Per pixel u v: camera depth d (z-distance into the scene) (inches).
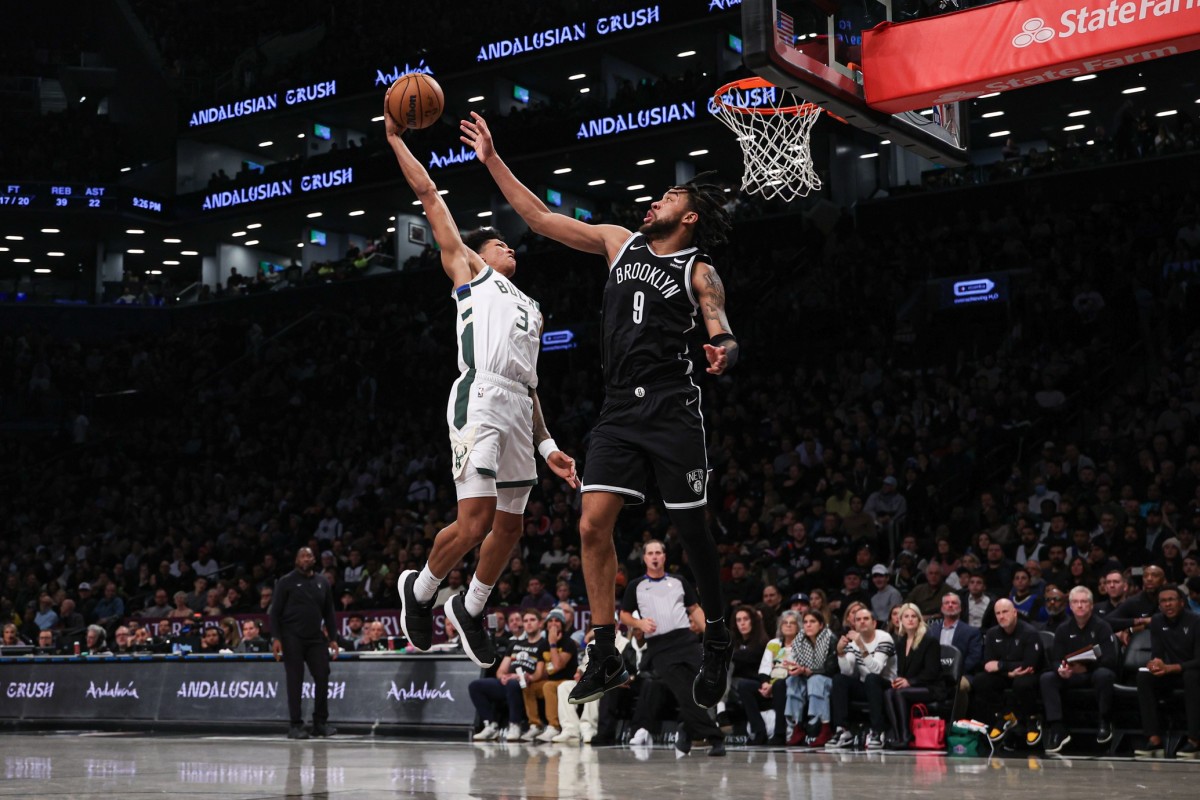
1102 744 355.6
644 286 141.4
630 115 1022.4
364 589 620.4
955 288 788.6
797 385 754.8
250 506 849.5
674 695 375.9
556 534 634.8
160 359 1142.3
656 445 137.6
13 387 1117.1
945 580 475.8
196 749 320.5
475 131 159.0
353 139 1301.7
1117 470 542.0
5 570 817.5
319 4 1336.1
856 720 394.9
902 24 321.7
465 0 1238.3
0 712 534.6
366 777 210.5
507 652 420.5
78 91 1421.0
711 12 1030.4
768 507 600.4
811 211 935.7
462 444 167.0
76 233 1253.1
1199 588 380.2
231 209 1214.3
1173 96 981.2
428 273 1093.1
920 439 626.8
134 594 760.3
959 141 362.3
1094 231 787.4
